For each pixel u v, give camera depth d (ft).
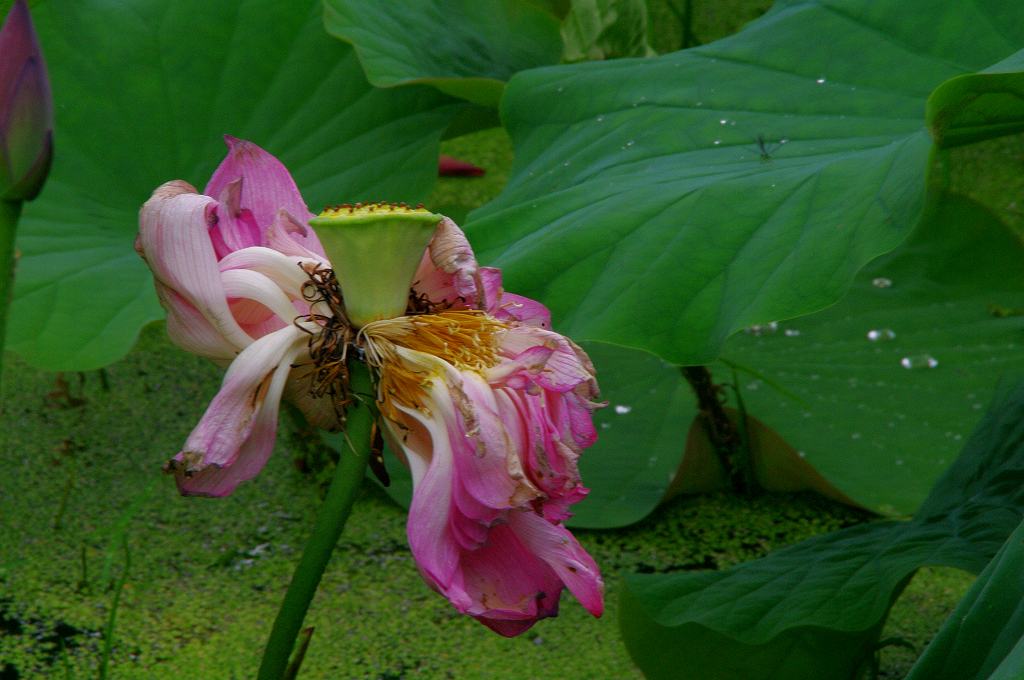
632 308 3.81
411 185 5.13
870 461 5.17
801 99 4.26
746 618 3.96
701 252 3.86
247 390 3.17
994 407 4.33
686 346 3.76
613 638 4.43
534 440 3.17
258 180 3.39
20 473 5.36
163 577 4.70
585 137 4.41
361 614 4.52
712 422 5.20
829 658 4.05
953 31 4.26
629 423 5.39
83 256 4.95
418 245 3.18
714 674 4.09
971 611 3.24
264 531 5.02
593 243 3.93
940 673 3.22
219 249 3.32
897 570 3.91
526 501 3.12
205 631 4.45
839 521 5.07
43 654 4.34
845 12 4.41
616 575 4.71
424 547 3.12
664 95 4.39
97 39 5.42
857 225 3.72
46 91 2.93
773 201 3.91
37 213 5.09
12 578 4.66
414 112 5.39
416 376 3.17
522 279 3.91
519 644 4.41
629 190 4.06
